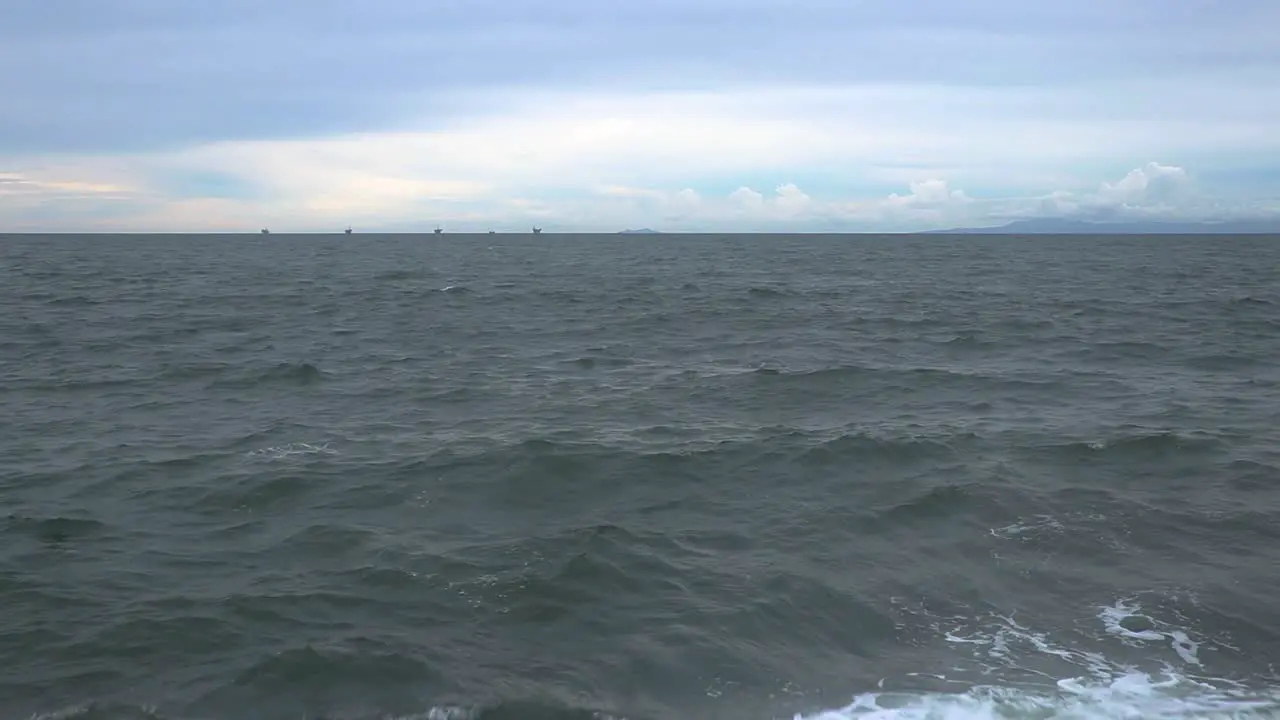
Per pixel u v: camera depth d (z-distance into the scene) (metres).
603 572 9.68
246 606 8.83
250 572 9.72
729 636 8.37
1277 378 21.30
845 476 13.17
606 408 18.17
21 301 39.75
